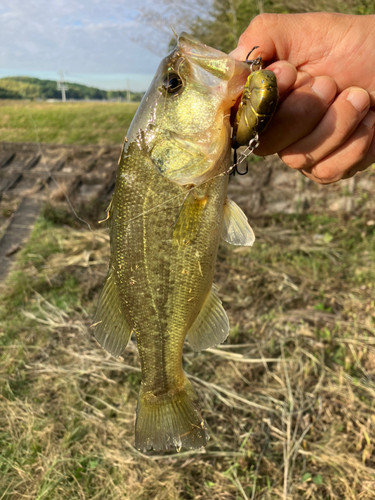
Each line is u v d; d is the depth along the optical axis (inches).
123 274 9.8
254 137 7.9
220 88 8.7
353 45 9.1
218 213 9.5
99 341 10.1
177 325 10.1
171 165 9.1
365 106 9.1
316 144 9.5
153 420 10.8
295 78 8.9
